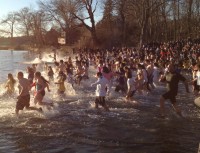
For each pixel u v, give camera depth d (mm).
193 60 32906
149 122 12375
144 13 50625
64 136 10695
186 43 45062
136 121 12523
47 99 16750
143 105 15484
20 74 13141
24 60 52688
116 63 23094
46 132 11109
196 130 11375
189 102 16297
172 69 13031
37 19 82312
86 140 10344
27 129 11398
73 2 61719
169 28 68938
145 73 19141
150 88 20531
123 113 13805
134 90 16547
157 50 38562
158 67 23375
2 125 11820
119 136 10727
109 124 12102
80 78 22391
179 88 21391
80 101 16453
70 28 66875
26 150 9500
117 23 67938
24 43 105750
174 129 11484
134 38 65500
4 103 15594
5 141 10219
